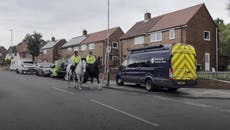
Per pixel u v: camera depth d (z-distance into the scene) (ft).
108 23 92.38
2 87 72.43
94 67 75.82
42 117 35.88
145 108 43.75
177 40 145.18
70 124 32.19
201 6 148.15
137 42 174.40
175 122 33.96
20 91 63.62
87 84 85.92
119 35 213.25
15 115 37.06
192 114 39.70
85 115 37.35
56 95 57.41
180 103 51.01
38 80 100.89
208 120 35.70
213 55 151.02
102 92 65.72
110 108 42.98
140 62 76.33
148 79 72.59
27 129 29.86
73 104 46.24
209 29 149.89
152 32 160.66
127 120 34.60
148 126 31.65
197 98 60.90
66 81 97.30
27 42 250.37
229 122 34.81
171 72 66.44
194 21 144.66
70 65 77.46
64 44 279.69
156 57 70.74
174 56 66.69
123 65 83.82
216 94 66.49
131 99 54.08
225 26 198.90
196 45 144.56
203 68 146.10
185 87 73.36
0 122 33.04
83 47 235.81
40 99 51.47
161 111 41.45
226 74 87.04
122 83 85.51
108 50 91.30
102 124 32.30
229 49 174.60
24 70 157.69
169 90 74.13
